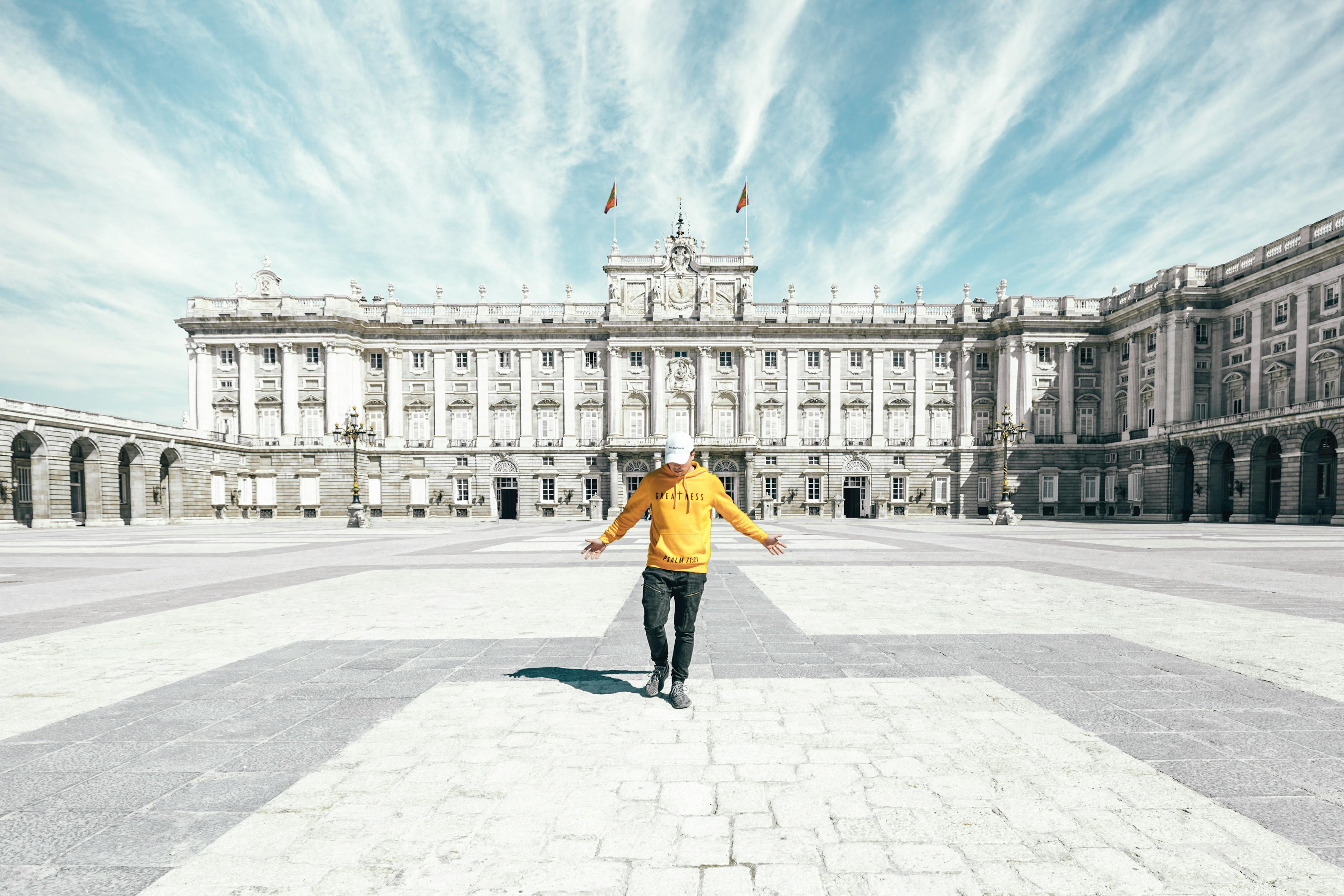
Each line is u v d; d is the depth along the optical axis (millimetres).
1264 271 38188
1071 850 2580
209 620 7363
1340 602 8367
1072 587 9875
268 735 3789
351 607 8266
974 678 4922
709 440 49406
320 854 2561
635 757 3482
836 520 47469
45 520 35094
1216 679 4883
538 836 2693
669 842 2646
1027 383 49250
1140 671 5109
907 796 3039
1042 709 4219
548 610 7953
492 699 4441
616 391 50469
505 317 52312
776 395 51156
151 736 3779
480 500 50750
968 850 2590
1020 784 3160
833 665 5316
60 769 3330
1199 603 8320
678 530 4344
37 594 9625
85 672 5160
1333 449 34094
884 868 2471
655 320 50344
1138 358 46062
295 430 49531
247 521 47062
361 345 50719
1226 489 39250
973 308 51938
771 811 2906
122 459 41656
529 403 51094
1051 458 49219
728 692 4598
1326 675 4969
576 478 50656
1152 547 18281
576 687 4723
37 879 2389
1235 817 2828
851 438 51312
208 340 49562
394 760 3445
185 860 2518
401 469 50594
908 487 50656
